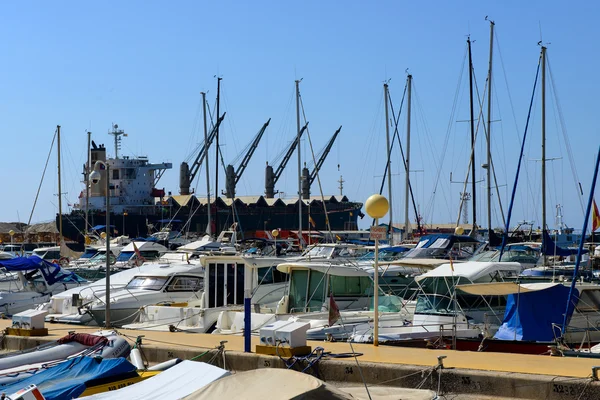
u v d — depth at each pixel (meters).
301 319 23.64
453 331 21.08
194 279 30.12
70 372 14.21
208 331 24.47
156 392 11.91
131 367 14.17
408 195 62.12
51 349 16.38
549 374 13.59
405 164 62.03
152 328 24.92
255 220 144.00
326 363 15.26
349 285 26.62
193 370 12.56
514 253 41.62
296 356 15.72
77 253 51.09
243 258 27.12
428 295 23.86
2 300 31.88
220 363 16.61
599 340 23.17
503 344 19.94
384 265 30.17
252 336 20.95
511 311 22.02
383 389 13.31
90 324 27.08
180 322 25.03
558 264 41.16
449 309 23.34
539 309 21.69
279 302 25.95
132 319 27.75
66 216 113.19
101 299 28.11
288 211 151.50
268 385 11.13
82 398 11.70
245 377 11.52
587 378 13.01
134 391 12.03
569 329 22.28
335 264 27.81
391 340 19.98
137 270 32.22
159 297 28.92
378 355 16.08
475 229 54.59
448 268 25.28
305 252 42.72
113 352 16.28
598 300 24.31
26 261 31.66
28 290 33.75
